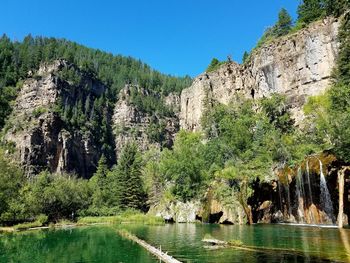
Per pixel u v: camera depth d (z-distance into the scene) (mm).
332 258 23234
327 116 66750
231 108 113812
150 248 31781
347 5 76875
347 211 50281
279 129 87938
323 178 52375
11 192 73688
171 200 74875
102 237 44312
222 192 63625
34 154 160625
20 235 49969
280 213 60469
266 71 106375
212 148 88625
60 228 63250
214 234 41656
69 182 102562
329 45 86750
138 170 103062
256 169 66312
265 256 25000
